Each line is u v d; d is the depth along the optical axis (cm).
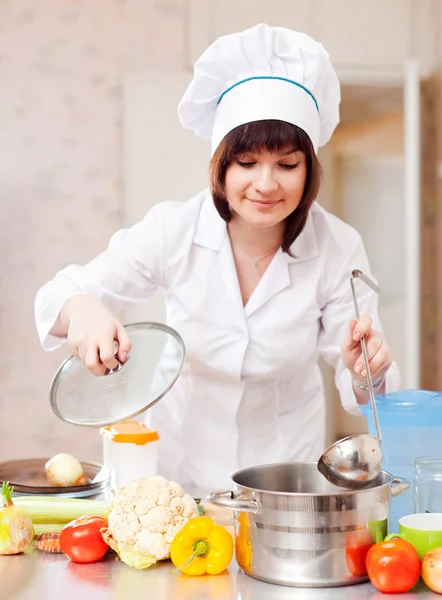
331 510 103
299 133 146
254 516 105
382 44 394
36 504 126
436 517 113
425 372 414
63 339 159
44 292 163
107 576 109
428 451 121
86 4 391
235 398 175
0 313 392
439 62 389
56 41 391
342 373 171
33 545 123
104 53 391
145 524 111
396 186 404
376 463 108
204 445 179
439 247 404
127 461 150
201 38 391
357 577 104
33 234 392
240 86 151
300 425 183
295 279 171
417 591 102
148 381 128
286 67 151
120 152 392
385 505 107
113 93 391
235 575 109
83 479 155
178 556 108
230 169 147
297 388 182
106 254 174
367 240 411
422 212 411
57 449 393
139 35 392
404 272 403
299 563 103
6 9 390
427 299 414
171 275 173
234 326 170
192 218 173
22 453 392
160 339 137
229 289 170
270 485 117
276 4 390
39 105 391
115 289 171
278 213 148
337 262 174
